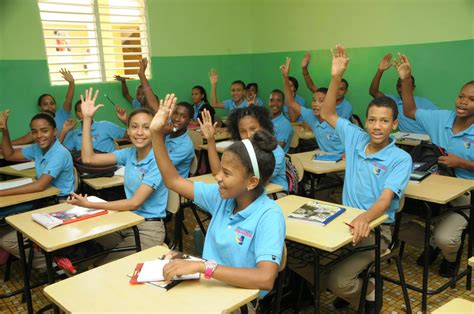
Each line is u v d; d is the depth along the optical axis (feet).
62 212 6.63
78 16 16.67
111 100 17.76
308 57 16.56
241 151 4.47
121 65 18.02
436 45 14.26
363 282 6.42
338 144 12.34
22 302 8.25
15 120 15.66
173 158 9.78
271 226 4.47
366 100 16.78
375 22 15.87
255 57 21.49
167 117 5.26
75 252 6.57
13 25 15.23
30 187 8.29
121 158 8.09
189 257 4.73
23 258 6.96
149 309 3.80
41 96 15.87
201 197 5.33
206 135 8.39
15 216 6.64
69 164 9.17
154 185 7.27
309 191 10.22
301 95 19.38
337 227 5.70
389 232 6.94
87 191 10.30
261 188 4.73
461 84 13.80
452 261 8.47
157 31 18.63
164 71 19.06
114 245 7.25
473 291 8.23
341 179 10.94
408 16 14.84
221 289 4.11
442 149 9.13
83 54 16.96
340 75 7.55
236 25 21.02
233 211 4.89
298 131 15.15
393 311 7.59
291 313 7.47
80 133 13.80
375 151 7.02
